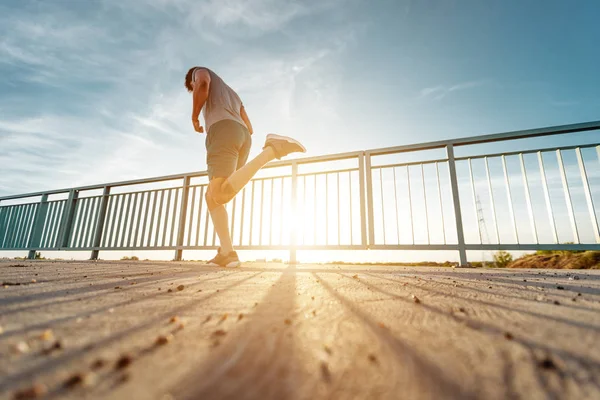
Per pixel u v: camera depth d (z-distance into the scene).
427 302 0.91
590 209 3.00
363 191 3.82
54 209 5.61
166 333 0.55
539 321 0.67
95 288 1.12
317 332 0.58
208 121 2.31
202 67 2.37
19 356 0.42
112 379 0.36
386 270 2.58
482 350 0.48
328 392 0.35
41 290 1.03
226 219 2.47
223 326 0.61
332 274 1.98
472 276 1.92
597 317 0.69
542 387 0.36
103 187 5.29
